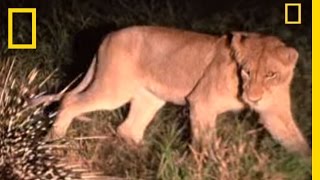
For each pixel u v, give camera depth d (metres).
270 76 8.69
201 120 9.04
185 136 9.51
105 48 9.39
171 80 9.23
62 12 12.30
